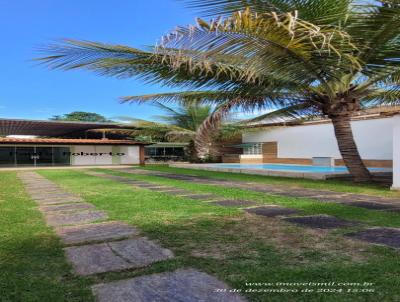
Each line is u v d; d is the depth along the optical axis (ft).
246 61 23.26
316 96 35.42
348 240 13.74
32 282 10.03
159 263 11.45
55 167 82.12
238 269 10.78
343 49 24.47
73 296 9.12
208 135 47.60
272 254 12.19
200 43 19.08
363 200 23.91
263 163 81.35
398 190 28.76
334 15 24.21
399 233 14.78
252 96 35.29
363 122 58.85
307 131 69.62
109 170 65.16
